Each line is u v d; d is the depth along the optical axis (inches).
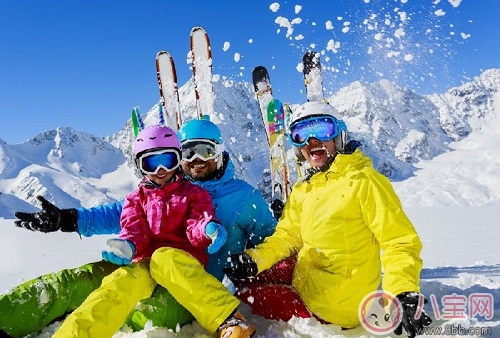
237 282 130.6
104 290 98.6
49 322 111.1
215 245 106.2
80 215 127.6
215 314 100.5
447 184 6407.5
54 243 377.4
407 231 101.2
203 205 119.3
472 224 507.5
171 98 215.5
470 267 219.0
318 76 171.0
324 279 112.3
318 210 114.3
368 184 108.0
